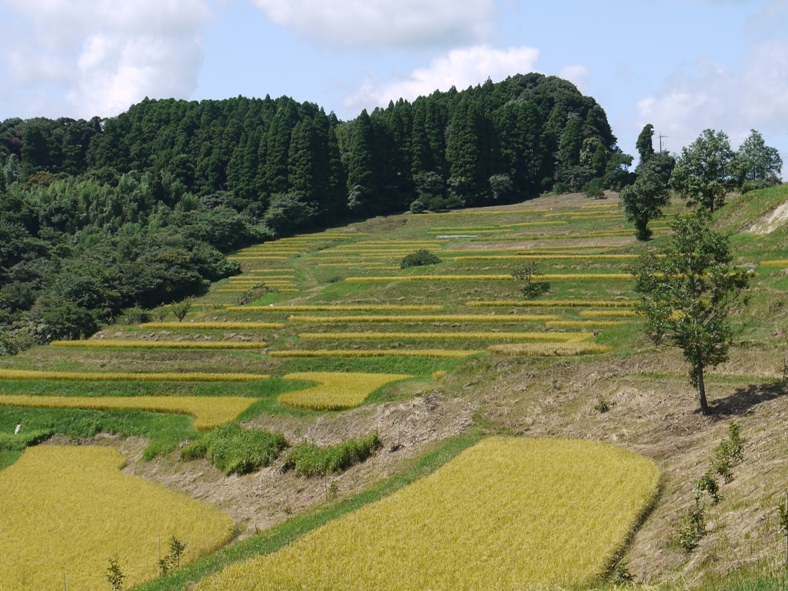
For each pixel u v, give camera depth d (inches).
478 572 952.9
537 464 1312.7
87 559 1375.5
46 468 1994.3
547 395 1742.1
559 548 992.9
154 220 5123.0
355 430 1802.4
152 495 1743.4
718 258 1440.7
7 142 6747.1
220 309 3607.3
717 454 1078.4
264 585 971.9
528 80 7588.6
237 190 5762.8
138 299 4040.4
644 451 1333.7
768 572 747.4
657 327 1450.5
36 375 2628.0
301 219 5462.6
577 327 2546.8
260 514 1558.8
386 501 1205.7
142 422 2252.7
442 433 1648.6
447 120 6648.6
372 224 5516.7
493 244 4205.2
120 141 6259.8
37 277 4239.7
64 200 5162.4
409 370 2388.0
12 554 1407.5
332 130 6156.5
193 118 6461.6
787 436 1138.7
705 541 897.5
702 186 3341.5
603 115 7135.8
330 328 2859.3
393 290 3346.5
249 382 2427.4
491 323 2731.3
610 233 3978.8
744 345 1717.5
